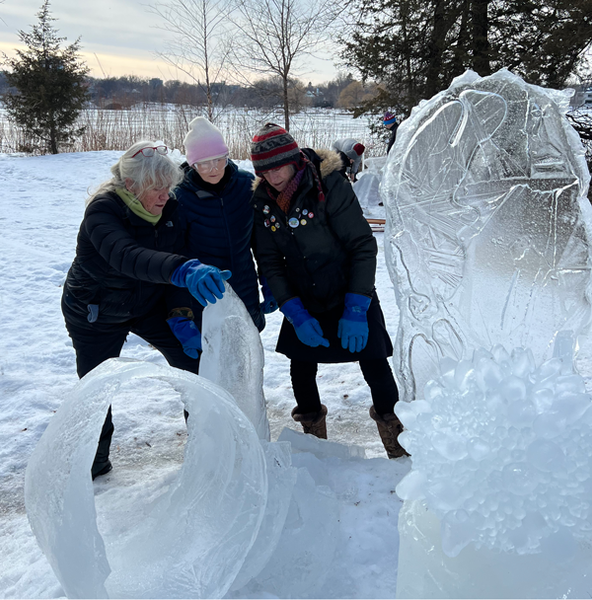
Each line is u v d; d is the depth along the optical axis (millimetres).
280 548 1646
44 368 3930
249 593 1540
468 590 1230
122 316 2369
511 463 1146
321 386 3619
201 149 2277
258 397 2010
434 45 12453
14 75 17203
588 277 1796
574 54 10039
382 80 13570
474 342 1943
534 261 1868
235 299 1929
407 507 1384
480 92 1790
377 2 12805
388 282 5914
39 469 1326
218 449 1572
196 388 1399
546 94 1743
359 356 2322
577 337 1844
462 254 1912
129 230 2197
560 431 1171
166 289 2459
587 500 1160
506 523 1144
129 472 2695
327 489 1895
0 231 7965
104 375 1313
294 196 2172
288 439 2369
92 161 14578
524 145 1795
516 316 1918
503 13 11664
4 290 5660
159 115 18844
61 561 1207
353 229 2230
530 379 1273
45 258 6777
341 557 1728
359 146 8430
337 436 3037
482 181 1854
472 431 1201
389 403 2439
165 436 3049
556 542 1148
